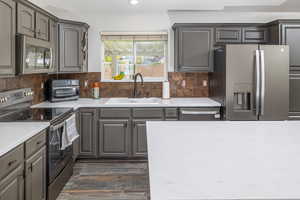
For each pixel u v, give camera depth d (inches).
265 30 178.7
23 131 93.9
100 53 193.9
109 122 169.2
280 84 157.6
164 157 58.8
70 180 144.9
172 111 167.9
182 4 169.3
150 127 92.9
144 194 129.3
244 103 161.8
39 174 101.6
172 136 79.0
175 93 195.3
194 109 167.2
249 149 65.1
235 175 48.1
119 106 168.6
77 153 166.4
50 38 151.9
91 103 171.2
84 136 169.2
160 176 47.7
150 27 192.5
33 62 121.6
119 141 169.9
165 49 199.6
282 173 49.1
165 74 200.1
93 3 166.1
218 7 176.2
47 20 147.3
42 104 164.9
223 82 159.6
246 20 190.1
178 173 49.1
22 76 145.3
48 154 110.3
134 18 192.2
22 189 86.9
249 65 156.0
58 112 132.4
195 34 177.6
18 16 112.3
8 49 104.7
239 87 156.9
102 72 199.3
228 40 178.2
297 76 164.2
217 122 103.1
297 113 163.6
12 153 79.6
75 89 182.4
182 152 62.6
